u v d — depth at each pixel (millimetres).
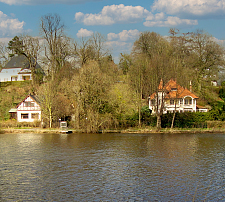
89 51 90562
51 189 26469
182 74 78375
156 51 90438
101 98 62281
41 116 71062
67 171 32281
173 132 65250
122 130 65125
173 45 93125
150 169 33281
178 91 70688
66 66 89750
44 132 64312
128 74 89688
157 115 67312
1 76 119062
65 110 72250
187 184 28047
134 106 76000
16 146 47281
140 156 39969
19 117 77625
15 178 29719
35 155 40375
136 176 30500
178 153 42188
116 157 39250
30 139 54719
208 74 87812
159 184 28000
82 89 61906
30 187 27000
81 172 31875
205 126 70062
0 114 80500
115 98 69438
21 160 37375
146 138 56344
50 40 92500
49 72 92250
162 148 45875
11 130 65125
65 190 26234
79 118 64250
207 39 88000
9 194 25297
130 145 48344
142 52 94062
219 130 66438
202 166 34719
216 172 32188
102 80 62594
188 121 70688
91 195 25031
